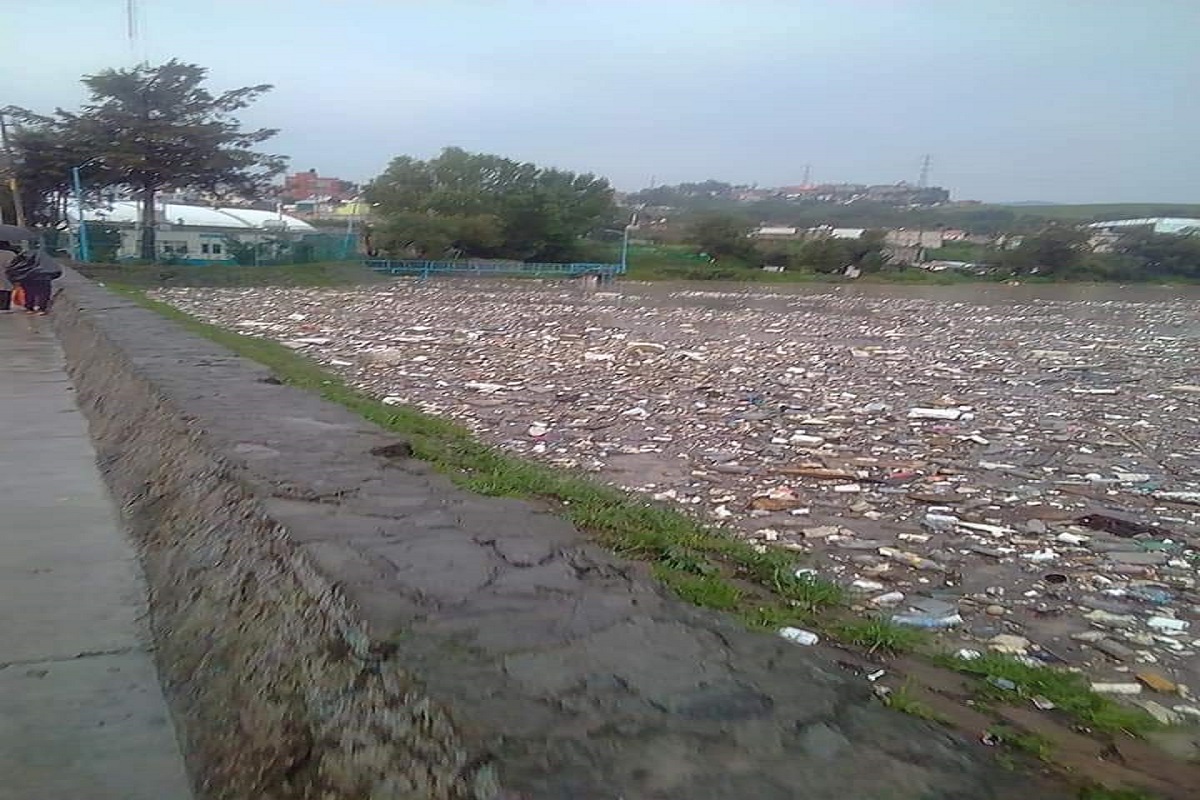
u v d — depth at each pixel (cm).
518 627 313
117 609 490
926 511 826
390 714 271
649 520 644
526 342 2370
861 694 280
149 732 372
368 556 386
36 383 1188
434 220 6088
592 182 7562
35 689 402
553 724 243
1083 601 594
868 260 7306
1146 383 1823
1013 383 1792
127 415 868
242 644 390
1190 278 7325
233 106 4728
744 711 259
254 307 3256
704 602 471
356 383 1541
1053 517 808
